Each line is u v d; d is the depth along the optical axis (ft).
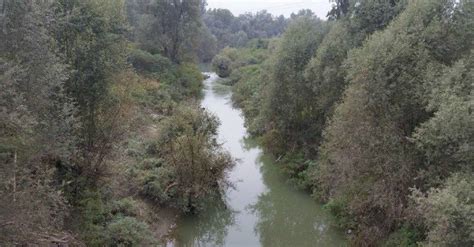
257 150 104.12
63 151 36.81
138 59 150.00
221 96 189.67
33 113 31.96
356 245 51.47
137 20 178.19
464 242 32.58
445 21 47.11
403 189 46.80
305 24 91.25
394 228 48.49
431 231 36.22
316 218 66.33
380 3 67.05
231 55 287.48
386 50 47.47
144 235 48.85
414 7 49.26
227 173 74.28
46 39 32.68
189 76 173.99
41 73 32.07
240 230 63.57
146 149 71.46
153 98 115.03
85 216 44.75
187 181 63.31
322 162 67.77
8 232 29.25
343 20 75.72
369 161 49.49
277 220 66.64
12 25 29.84
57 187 43.24
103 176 51.83
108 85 48.83
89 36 46.24
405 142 46.93
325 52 73.87
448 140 38.06
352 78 54.95
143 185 61.72
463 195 33.24
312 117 84.53
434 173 42.04
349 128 51.75
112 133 51.62
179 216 63.46
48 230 36.27
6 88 27.53
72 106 38.70
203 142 65.10
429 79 43.19
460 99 37.22
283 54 87.76
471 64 42.70
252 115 125.59
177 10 175.83
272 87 89.35
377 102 47.80
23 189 31.63
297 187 77.05
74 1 45.65
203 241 60.13
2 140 29.78
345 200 57.98
